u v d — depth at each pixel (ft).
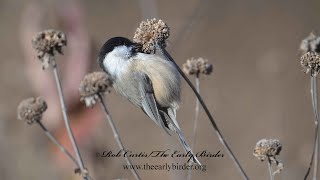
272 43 53.78
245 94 49.16
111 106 47.26
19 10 56.49
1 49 53.52
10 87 47.24
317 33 23.41
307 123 44.11
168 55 19.79
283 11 57.67
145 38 19.76
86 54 29.78
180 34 32.53
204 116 45.96
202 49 53.78
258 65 51.21
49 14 30.86
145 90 21.36
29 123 20.01
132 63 21.54
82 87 18.94
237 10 58.49
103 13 58.39
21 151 38.14
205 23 56.54
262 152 18.78
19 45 53.62
